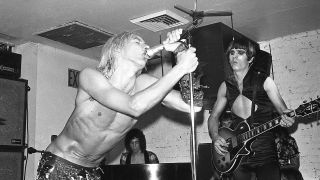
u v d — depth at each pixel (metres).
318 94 4.21
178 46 1.62
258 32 4.29
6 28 3.85
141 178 3.12
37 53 4.34
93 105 1.72
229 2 3.40
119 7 3.44
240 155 3.15
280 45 4.49
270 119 3.25
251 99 3.34
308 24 4.13
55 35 4.08
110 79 1.76
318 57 4.25
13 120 3.35
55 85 4.50
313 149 4.17
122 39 1.77
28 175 4.07
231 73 3.55
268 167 3.05
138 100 1.50
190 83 1.61
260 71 3.57
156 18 3.68
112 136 1.81
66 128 1.84
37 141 4.20
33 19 3.64
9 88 3.37
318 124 4.17
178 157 5.09
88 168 1.88
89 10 3.48
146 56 1.74
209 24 3.92
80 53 4.80
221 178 3.54
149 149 5.31
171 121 5.21
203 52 3.78
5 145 3.26
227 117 3.66
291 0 3.47
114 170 3.19
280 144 3.71
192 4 3.40
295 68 4.38
